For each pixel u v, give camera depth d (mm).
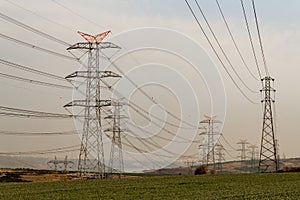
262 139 102062
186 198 38688
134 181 67312
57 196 41656
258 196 39906
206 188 51469
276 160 101438
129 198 39219
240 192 44875
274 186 53438
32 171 112062
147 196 41188
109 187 52750
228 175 83312
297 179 68312
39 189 50938
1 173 98062
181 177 78125
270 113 101000
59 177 91438
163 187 52969
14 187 55750
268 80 101188
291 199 37219
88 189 49938
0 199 38969
